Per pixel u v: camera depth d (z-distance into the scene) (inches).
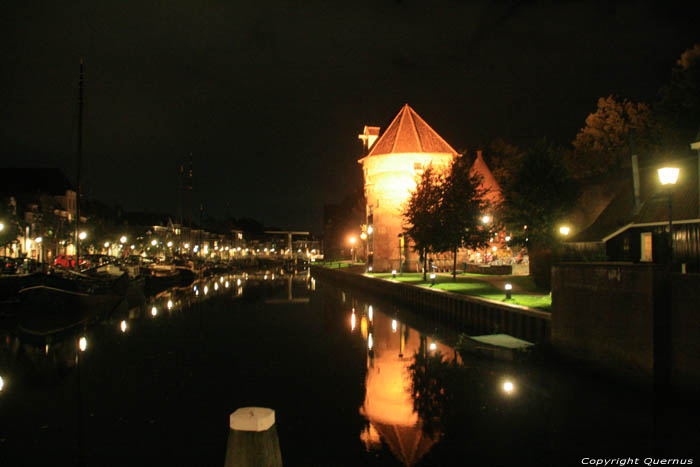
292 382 668.1
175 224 5027.1
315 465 416.8
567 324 647.8
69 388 642.8
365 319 1250.0
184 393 620.1
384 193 2023.9
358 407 559.8
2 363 779.4
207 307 1524.4
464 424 499.8
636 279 535.2
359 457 430.6
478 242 1424.7
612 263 570.6
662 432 461.1
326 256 4660.4
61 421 524.4
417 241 1470.2
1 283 1339.8
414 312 1310.3
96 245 2559.1
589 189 1338.6
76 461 429.1
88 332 1066.7
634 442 443.8
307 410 553.0
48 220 2103.8
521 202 1176.8
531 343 733.3
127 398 601.9
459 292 1107.3
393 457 429.4
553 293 677.3
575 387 598.5
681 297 509.0
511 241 1235.9
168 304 1611.7
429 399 582.2
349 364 765.3
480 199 1462.8
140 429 502.0
